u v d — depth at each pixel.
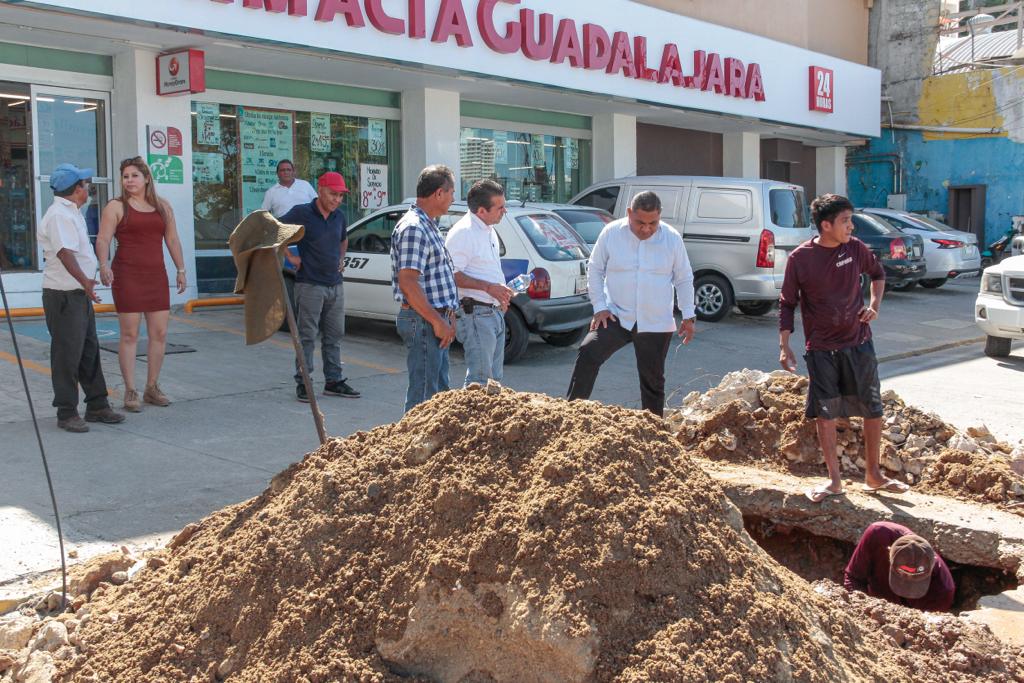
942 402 9.61
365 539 3.46
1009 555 5.16
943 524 5.37
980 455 6.21
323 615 3.29
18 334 10.41
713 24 19.20
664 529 3.18
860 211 19.53
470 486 3.41
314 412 4.62
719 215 14.38
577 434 3.50
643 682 2.86
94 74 12.11
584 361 7.20
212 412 8.16
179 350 10.38
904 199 26.69
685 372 10.91
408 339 6.22
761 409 6.72
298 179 13.54
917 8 26.52
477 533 3.28
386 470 3.66
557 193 19.00
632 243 7.07
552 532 3.17
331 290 8.70
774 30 22.25
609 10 16.69
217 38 11.36
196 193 13.42
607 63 16.59
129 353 7.97
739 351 12.28
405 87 15.38
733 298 14.32
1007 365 11.91
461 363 10.82
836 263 5.55
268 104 14.05
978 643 3.84
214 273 13.67
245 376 9.51
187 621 3.44
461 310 6.43
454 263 6.41
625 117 19.19
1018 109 25.22
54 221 7.18
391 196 15.87
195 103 13.31
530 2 15.16
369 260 11.61
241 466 6.62
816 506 5.70
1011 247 23.75
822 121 22.72
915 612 4.07
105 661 3.41
